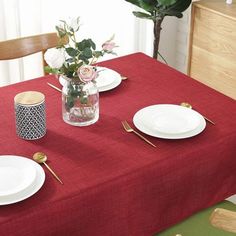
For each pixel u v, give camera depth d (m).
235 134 1.62
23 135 1.58
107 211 1.42
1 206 1.31
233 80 2.88
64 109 1.66
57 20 2.98
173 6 2.96
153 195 1.50
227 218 1.31
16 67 2.95
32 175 1.39
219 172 1.63
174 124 1.64
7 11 2.80
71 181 1.40
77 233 1.39
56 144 1.56
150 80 1.97
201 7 2.91
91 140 1.58
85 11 3.03
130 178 1.43
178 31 3.47
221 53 2.90
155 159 1.48
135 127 1.65
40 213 1.31
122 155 1.51
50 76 2.01
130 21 3.18
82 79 1.49
